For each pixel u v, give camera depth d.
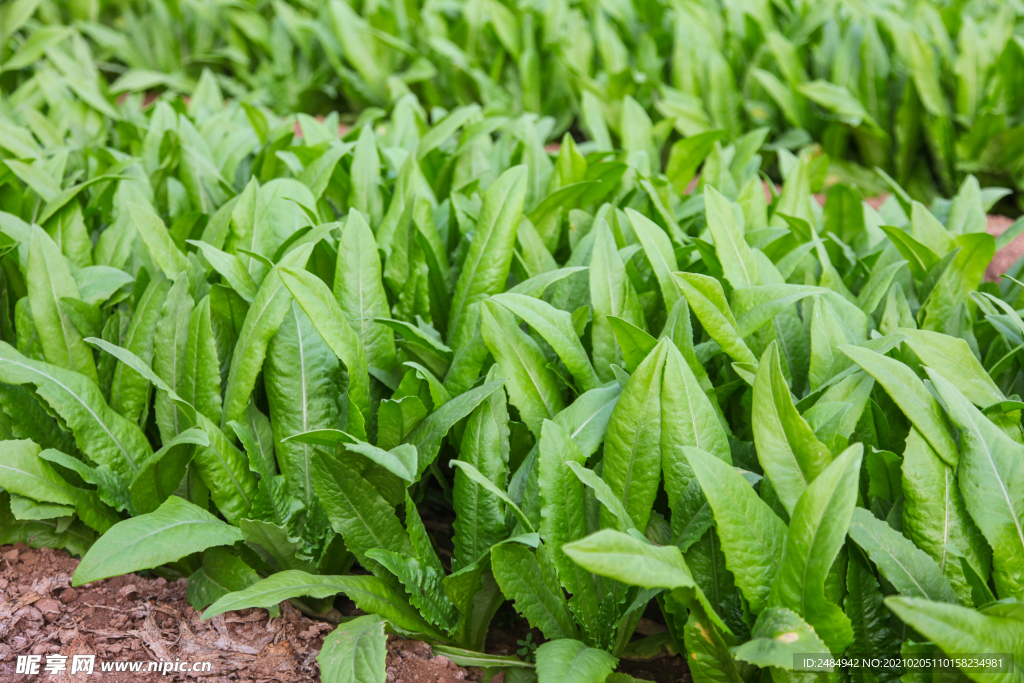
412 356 1.75
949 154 2.85
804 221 1.89
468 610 1.62
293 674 1.60
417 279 1.77
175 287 1.70
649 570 1.44
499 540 1.60
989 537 1.53
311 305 1.60
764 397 1.54
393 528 1.62
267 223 1.81
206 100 2.77
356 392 1.64
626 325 1.64
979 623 1.44
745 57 3.22
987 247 1.78
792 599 1.49
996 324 1.72
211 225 1.85
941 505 1.54
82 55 3.05
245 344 1.66
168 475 1.64
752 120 3.13
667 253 1.73
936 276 1.78
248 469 1.65
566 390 1.74
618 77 2.96
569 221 1.92
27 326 1.74
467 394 1.61
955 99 2.94
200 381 1.68
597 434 1.62
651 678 1.65
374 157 2.00
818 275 1.92
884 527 1.52
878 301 1.76
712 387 1.65
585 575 1.58
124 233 1.86
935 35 2.94
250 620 1.65
